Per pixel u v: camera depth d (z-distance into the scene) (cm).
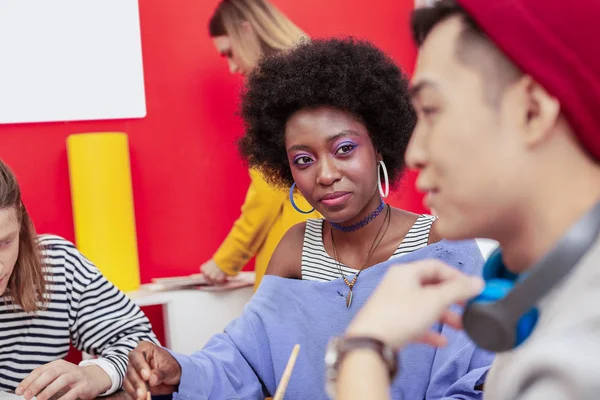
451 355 104
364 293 111
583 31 45
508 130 49
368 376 50
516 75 48
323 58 112
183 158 282
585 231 47
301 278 119
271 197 221
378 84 112
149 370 104
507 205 51
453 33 51
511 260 55
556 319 47
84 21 264
